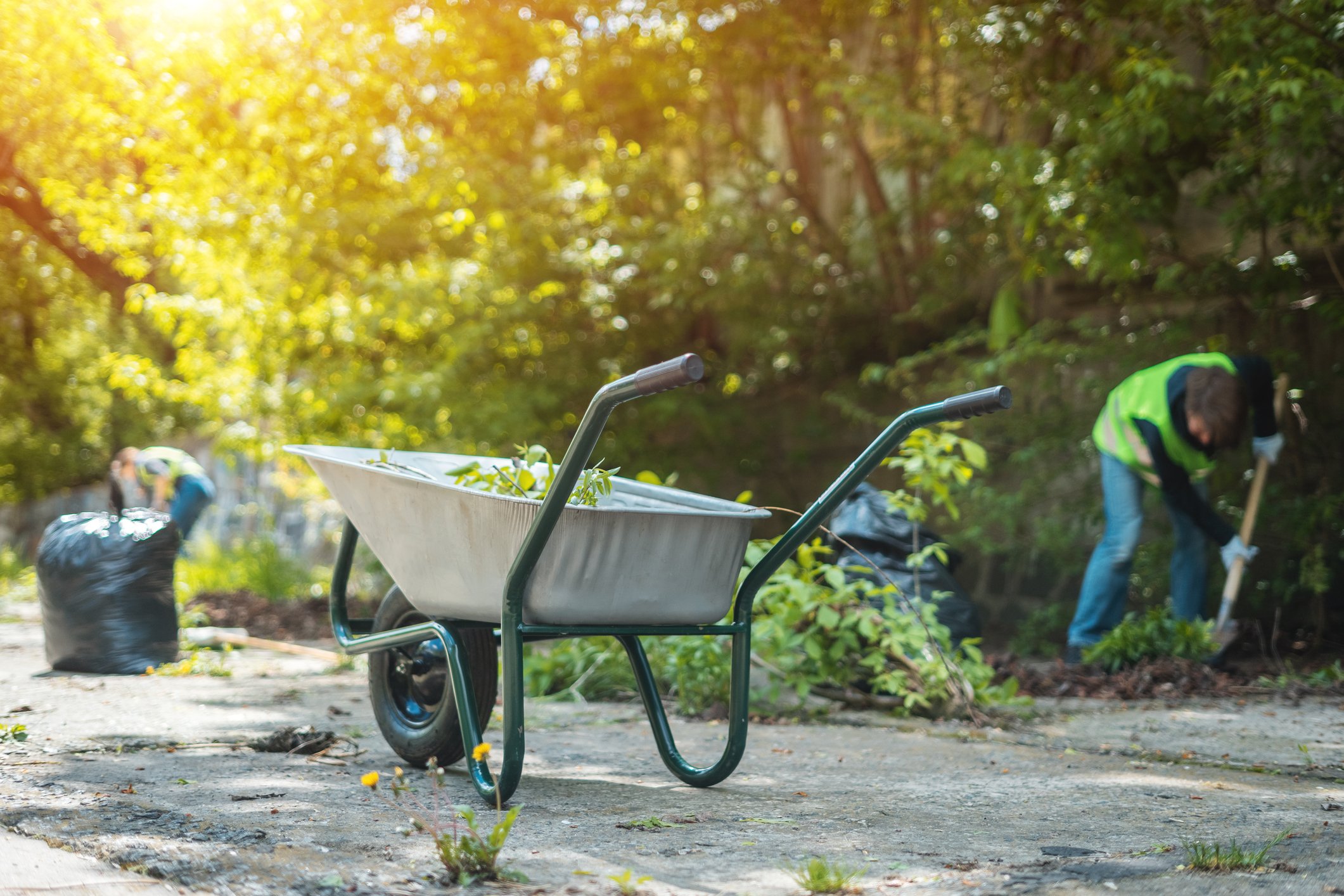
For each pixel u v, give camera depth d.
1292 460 6.76
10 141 10.41
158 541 5.77
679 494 3.49
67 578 5.59
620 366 9.79
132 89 9.08
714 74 9.58
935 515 8.37
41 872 2.08
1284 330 6.91
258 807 2.67
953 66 8.25
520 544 2.80
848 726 4.39
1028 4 6.86
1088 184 6.41
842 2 8.89
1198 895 2.02
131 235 9.48
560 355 9.57
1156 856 2.30
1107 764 3.54
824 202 10.36
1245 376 5.85
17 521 19.75
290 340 9.05
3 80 9.48
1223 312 7.08
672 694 5.04
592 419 2.43
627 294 9.73
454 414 8.70
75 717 4.17
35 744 3.55
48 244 13.11
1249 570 6.88
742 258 9.49
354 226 9.14
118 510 7.54
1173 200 6.61
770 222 9.30
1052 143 7.12
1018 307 7.90
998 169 6.92
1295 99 5.27
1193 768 3.48
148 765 3.25
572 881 2.09
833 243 9.44
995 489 7.81
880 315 9.38
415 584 3.15
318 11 8.84
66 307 16.84
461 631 3.24
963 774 3.34
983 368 7.37
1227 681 5.51
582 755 3.63
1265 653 6.48
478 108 9.77
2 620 8.95
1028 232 6.72
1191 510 5.85
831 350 9.61
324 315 9.03
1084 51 7.45
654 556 2.93
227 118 9.16
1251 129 6.00
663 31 9.52
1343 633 6.75
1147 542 6.93
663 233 9.34
